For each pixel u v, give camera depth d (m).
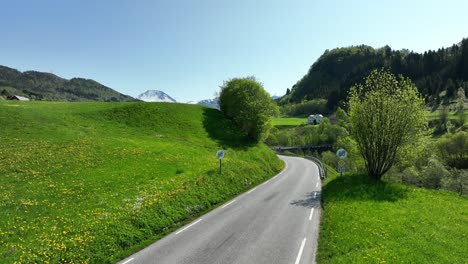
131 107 61.94
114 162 34.25
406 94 34.31
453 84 183.38
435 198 27.72
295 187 34.75
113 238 17.03
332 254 15.20
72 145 38.62
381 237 16.61
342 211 22.06
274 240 17.41
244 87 66.38
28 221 18.61
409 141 34.31
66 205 21.55
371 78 36.31
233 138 59.78
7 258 14.02
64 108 57.94
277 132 128.50
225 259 14.91
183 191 25.58
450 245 15.55
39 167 30.05
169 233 19.19
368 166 36.72
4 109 46.59
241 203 26.77
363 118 35.53
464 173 68.62
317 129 140.50
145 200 22.70
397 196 27.45
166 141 49.59
